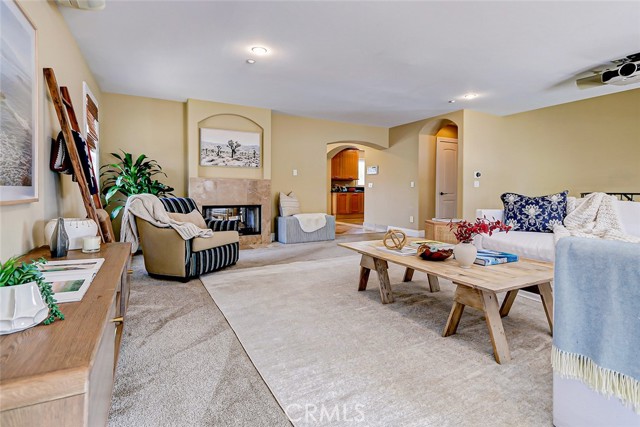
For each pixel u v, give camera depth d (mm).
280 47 3211
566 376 1228
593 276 1153
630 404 1060
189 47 3223
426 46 3176
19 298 888
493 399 1479
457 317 2113
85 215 3252
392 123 6805
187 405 1428
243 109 5426
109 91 4664
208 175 5258
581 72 3857
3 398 667
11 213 1550
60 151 2227
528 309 2639
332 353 1896
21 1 1715
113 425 1297
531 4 2449
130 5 2488
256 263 4230
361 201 10773
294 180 6309
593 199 3422
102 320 959
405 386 1577
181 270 3266
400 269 3939
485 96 4824
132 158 4902
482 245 3689
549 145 5371
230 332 2164
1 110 1380
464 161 5582
